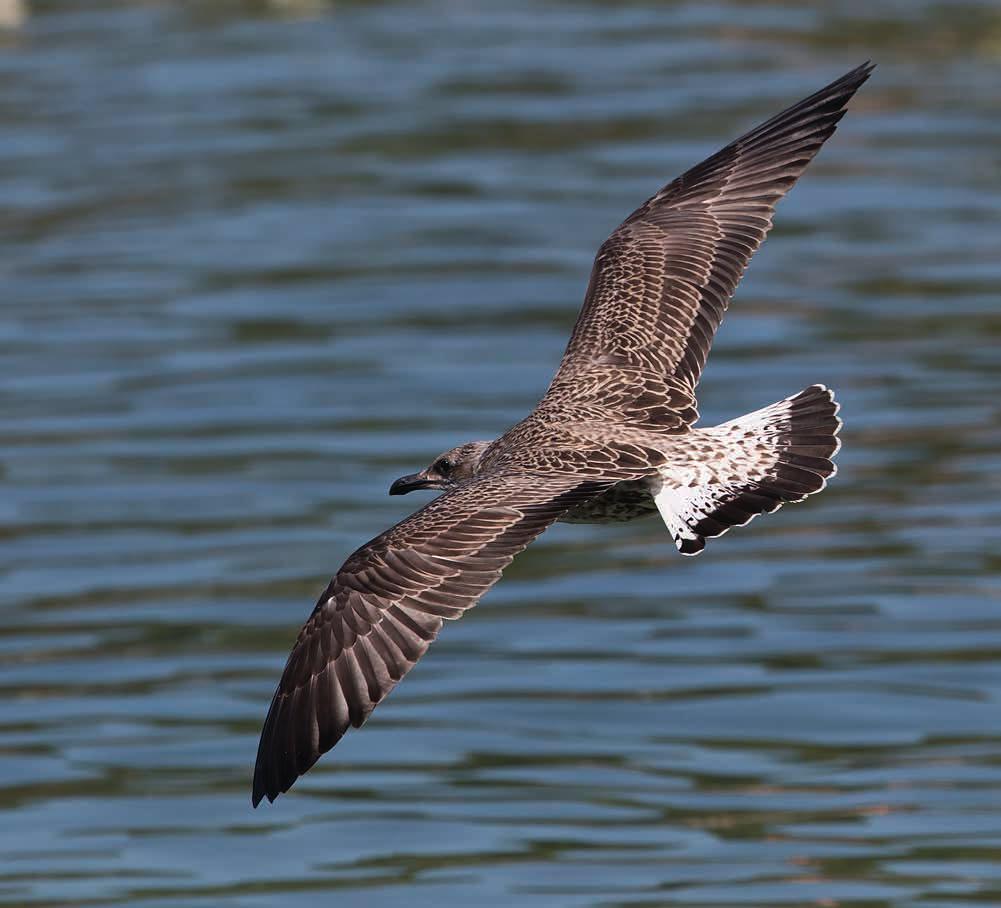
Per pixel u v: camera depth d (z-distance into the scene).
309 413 18.41
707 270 8.97
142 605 14.95
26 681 13.78
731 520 7.51
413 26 32.53
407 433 17.84
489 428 17.88
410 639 6.92
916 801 12.01
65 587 15.27
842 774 12.32
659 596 15.05
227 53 30.98
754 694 13.34
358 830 11.94
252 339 20.28
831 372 18.89
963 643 13.91
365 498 16.64
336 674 6.96
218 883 11.29
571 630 14.45
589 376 8.49
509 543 7.12
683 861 11.43
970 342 19.56
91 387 19.23
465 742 12.89
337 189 24.67
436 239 22.80
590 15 32.84
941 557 15.34
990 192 23.98
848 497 16.58
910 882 11.10
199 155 26.16
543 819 11.87
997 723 12.78
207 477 17.16
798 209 23.75
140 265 22.48
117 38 32.06
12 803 12.23
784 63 29.31
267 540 15.95
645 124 26.38
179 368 19.62
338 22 32.94
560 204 23.64
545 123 26.64
